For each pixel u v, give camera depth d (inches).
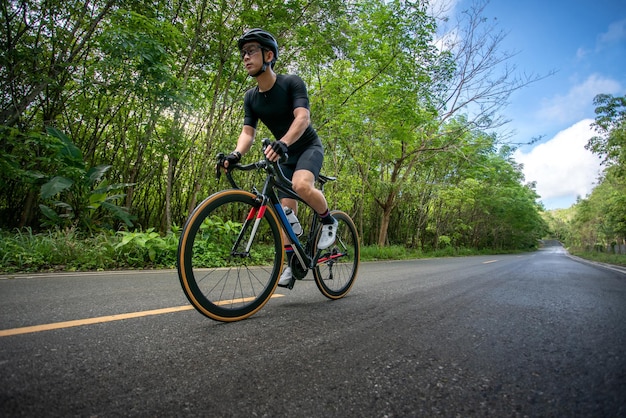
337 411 32.2
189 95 237.0
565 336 59.9
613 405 34.0
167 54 222.1
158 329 57.6
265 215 76.1
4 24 207.5
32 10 207.8
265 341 53.2
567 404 34.3
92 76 231.9
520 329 64.2
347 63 331.0
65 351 45.0
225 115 309.1
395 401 34.5
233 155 73.2
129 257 169.3
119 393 34.1
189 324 61.9
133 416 29.8
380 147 481.1
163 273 147.1
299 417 30.9
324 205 87.0
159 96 217.3
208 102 298.0
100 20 225.9
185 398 33.8
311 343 52.7
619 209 844.6
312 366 43.4
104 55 223.3
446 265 285.7
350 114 339.3
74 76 234.1
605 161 595.8
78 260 155.7
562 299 102.5
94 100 252.4
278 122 85.1
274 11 258.4
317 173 85.0
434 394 36.3
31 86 216.8
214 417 30.4
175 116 237.6
